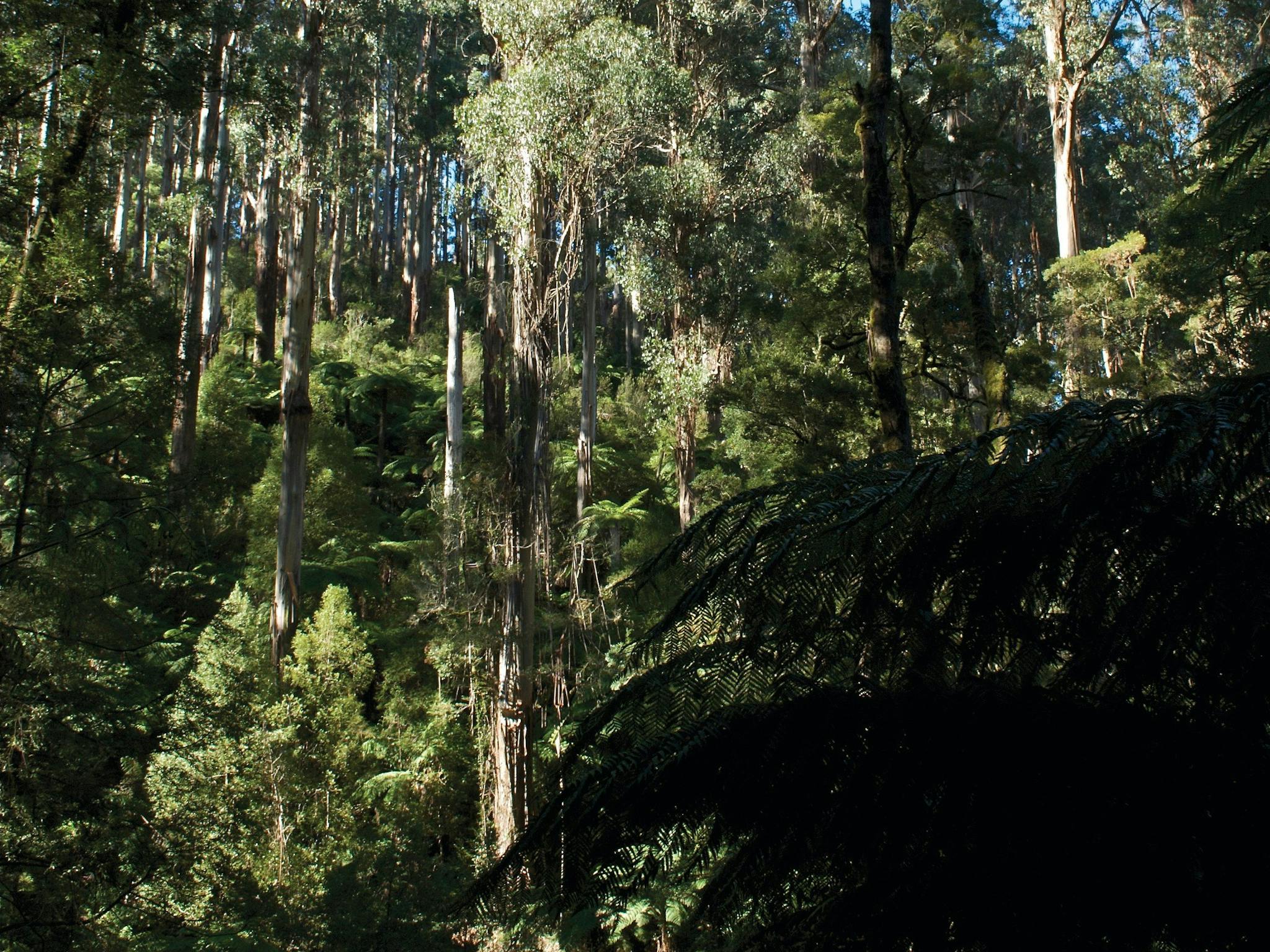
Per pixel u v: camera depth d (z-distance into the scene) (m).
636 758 1.61
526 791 13.13
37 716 6.09
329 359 29.41
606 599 14.28
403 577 16.48
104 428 7.73
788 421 14.51
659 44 18.59
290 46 23.73
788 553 1.72
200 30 11.20
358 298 39.81
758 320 17.08
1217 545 1.36
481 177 17.23
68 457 6.87
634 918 6.22
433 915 6.70
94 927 6.28
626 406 27.48
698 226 23.25
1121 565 1.44
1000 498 1.55
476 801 14.09
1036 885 1.36
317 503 19.47
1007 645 1.55
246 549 19.00
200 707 10.80
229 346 28.61
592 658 13.15
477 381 27.50
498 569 14.12
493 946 6.57
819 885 1.60
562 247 16.12
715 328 22.30
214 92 10.84
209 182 25.69
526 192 16.02
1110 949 1.32
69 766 6.29
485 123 16.27
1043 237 32.38
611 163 17.27
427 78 41.00
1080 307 18.50
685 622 1.87
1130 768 1.35
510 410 15.28
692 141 24.19
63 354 6.58
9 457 6.84
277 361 29.55
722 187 23.39
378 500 23.62
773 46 30.16
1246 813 1.30
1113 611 1.46
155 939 7.77
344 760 13.06
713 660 1.75
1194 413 1.44
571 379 29.89
